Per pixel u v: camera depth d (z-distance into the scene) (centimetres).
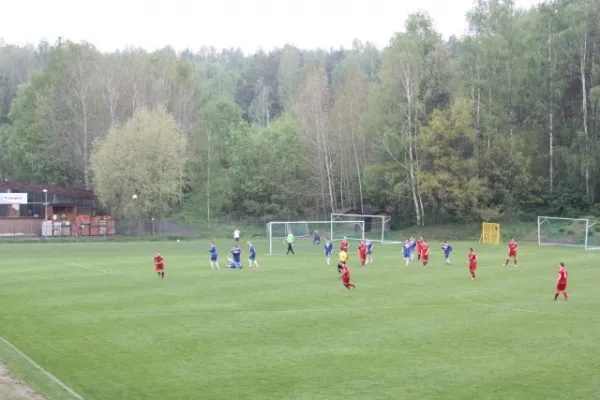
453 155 7738
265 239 7706
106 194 7669
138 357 1988
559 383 1717
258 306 2845
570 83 8206
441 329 2370
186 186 9369
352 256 5262
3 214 7750
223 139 10406
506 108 8356
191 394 1638
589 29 7906
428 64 8225
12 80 16088
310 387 1689
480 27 8256
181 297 3092
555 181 8150
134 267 4378
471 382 1728
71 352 2048
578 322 2500
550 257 5178
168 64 10531
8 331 2348
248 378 1770
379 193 8625
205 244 6806
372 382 1731
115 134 7688
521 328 2389
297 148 9300
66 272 4084
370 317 2594
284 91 15450
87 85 9350
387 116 8131
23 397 1596
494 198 7912
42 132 9556
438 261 4850
